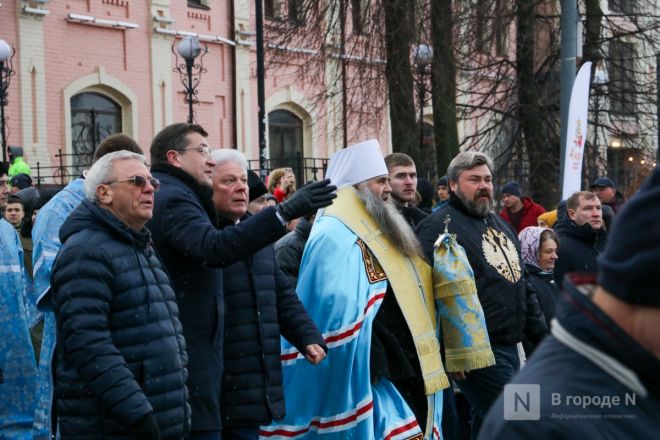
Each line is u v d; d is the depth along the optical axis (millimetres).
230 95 23016
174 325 4414
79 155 19422
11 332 7293
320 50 17344
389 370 5809
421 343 5809
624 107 20766
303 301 5844
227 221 5477
